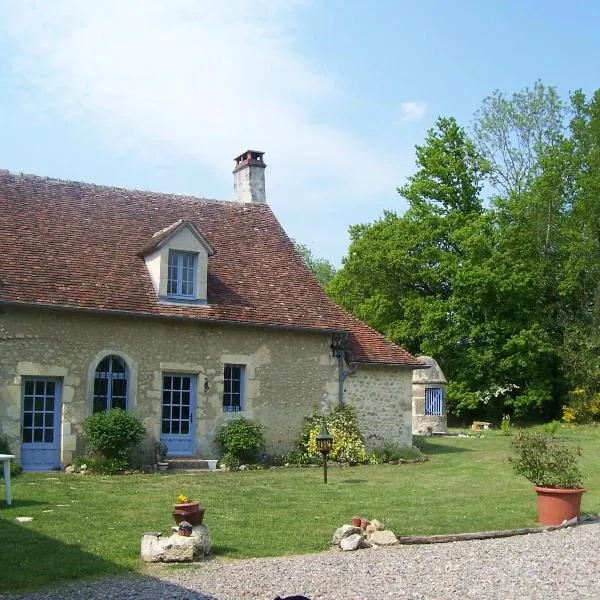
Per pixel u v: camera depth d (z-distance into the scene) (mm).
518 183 38156
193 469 16984
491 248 35281
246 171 22844
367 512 11531
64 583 7641
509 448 22516
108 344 16641
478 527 10586
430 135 38688
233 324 17953
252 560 8688
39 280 16141
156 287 17469
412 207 38469
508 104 38625
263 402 18406
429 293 37781
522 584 7570
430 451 21891
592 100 35906
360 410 19766
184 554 8539
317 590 7340
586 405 33156
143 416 16938
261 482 14727
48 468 15961
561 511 10891
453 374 36062
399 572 8031
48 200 18609
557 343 35219
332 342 19531
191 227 17844
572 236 34469
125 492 12969
